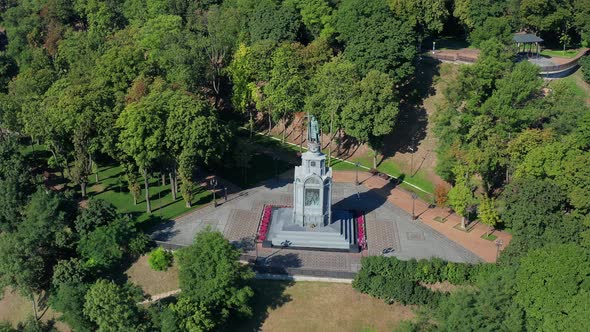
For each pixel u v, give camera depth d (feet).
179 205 507.71
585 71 586.45
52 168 574.15
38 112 529.04
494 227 471.21
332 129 554.87
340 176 554.05
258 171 563.89
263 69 599.57
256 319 393.09
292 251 442.91
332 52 616.80
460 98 511.81
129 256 438.40
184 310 363.35
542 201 396.57
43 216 430.61
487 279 369.09
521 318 332.19
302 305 398.83
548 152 426.51
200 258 381.60
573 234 386.52
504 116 483.92
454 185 505.25
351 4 599.57
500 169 490.49
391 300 394.93
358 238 456.86
